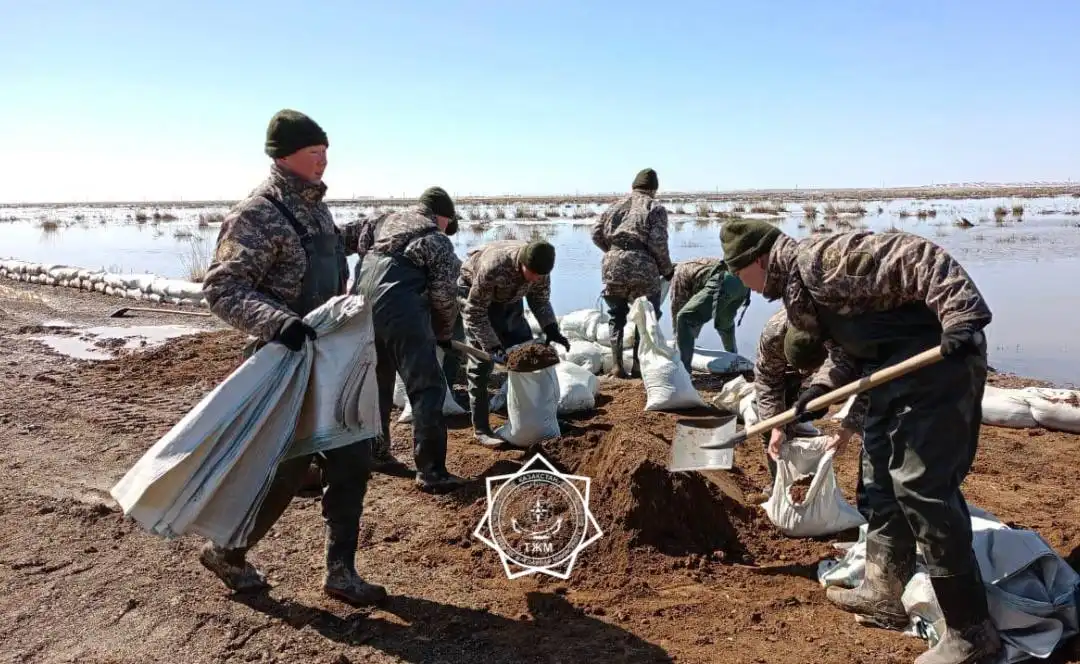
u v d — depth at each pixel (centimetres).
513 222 3925
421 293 486
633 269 760
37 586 363
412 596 355
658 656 305
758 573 379
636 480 401
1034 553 315
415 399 480
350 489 337
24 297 1348
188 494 298
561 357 808
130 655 308
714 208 5119
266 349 317
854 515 420
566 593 360
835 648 310
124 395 705
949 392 280
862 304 299
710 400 696
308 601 348
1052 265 1675
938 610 306
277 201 337
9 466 523
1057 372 834
